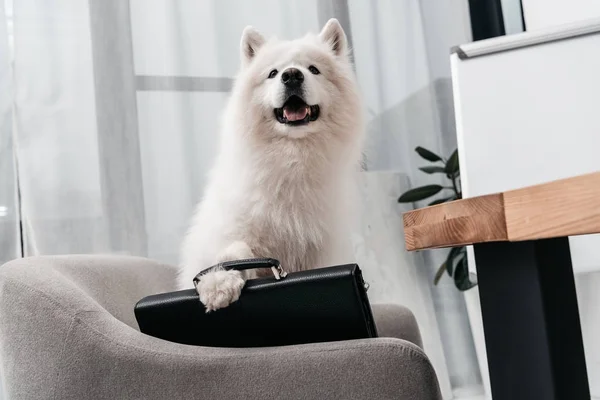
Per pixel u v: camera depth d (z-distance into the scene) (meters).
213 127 2.98
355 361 1.02
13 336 1.23
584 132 2.29
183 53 2.97
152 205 2.87
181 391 1.10
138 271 1.81
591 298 2.46
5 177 2.61
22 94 2.67
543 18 3.13
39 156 2.68
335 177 1.88
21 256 2.61
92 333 1.17
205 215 1.80
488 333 0.81
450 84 3.44
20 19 2.70
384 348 1.01
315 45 2.09
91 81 2.79
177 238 2.88
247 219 1.69
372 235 3.21
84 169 2.75
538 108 2.37
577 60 2.34
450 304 3.30
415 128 3.37
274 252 1.71
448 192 3.37
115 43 2.85
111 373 1.14
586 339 2.49
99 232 2.75
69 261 1.53
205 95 2.98
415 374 1.00
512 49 2.45
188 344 1.23
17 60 2.68
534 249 0.76
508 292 0.79
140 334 1.18
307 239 1.74
